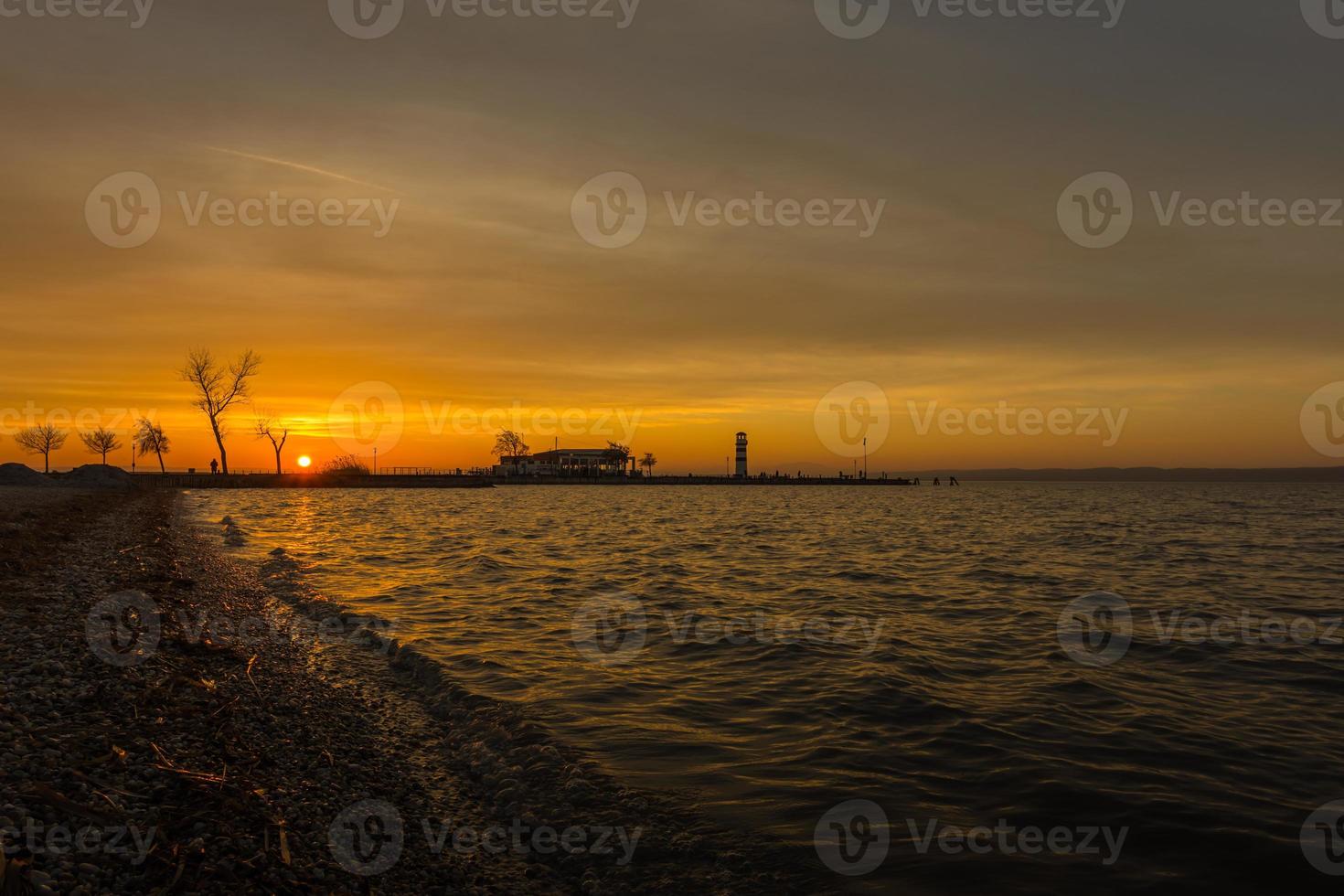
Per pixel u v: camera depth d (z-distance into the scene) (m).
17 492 60.47
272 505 68.31
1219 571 26.27
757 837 6.71
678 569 26.31
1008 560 30.05
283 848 5.88
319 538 35.84
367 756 8.29
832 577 24.44
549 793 7.55
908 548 35.28
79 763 6.76
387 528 43.22
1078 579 24.20
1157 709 10.44
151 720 8.28
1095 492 180.75
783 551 33.00
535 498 102.50
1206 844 6.61
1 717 7.74
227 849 5.70
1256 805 7.40
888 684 11.57
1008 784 7.88
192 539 31.47
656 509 75.75
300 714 9.40
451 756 8.56
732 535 42.59
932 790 7.75
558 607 18.06
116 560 21.62
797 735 9.34
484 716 9.80
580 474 183.25
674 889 5.89
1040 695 11.13
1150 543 37.94
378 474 159.38
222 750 7.71
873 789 7.76
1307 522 56.62
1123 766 8.39
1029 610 18.31
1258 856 6.40
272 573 22.28
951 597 20.33
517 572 24.48
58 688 9.05
